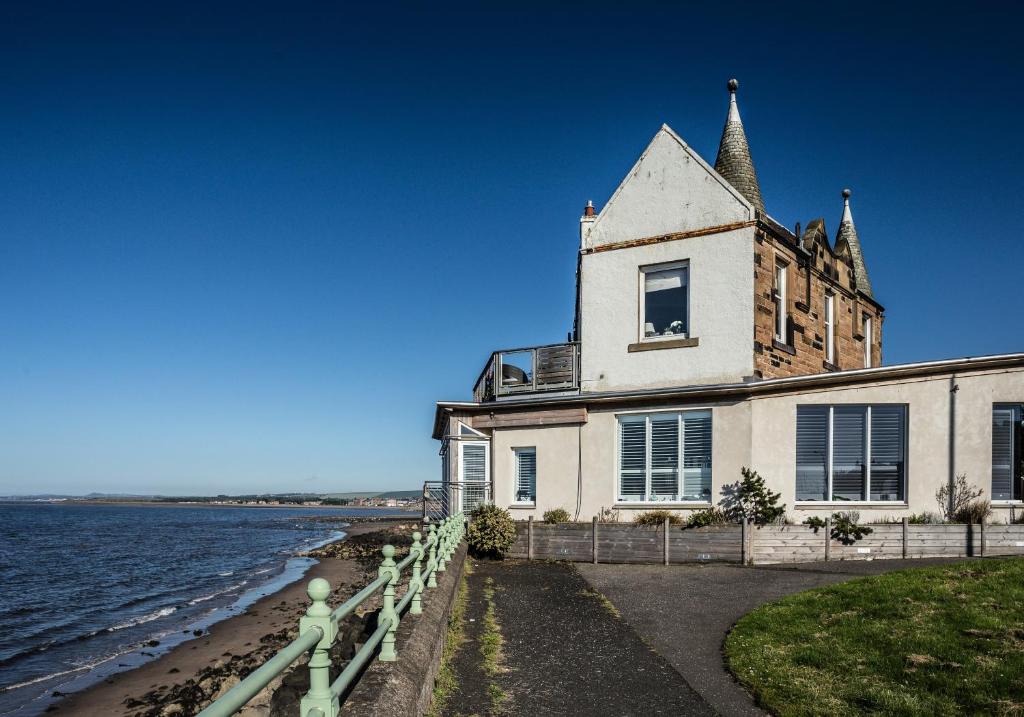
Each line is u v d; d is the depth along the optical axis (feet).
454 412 68.74
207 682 40.06
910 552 48.85
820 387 54.54
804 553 50.01
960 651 25.77
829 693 22.76
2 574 99.55
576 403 62.95
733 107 72.64
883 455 53.72
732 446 56.18
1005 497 51.55
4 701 38.50
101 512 475.72
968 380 52.26
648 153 65.05
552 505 63.31
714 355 59.31
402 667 19.29
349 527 249.96
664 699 23.07
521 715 21.50
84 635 56.39
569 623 33.45
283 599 71.15
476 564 53.98
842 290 74.23
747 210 59.57
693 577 45.83
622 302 64.18
